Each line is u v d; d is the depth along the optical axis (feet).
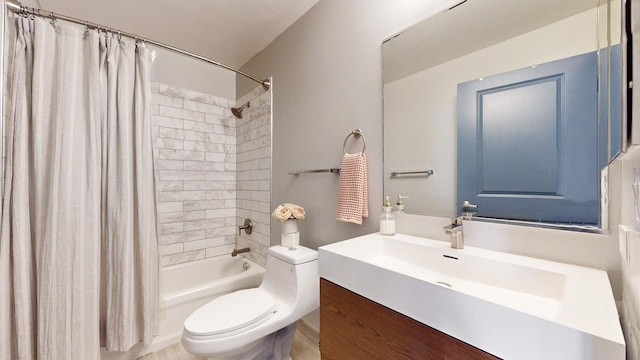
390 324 2.54
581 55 2.62
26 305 3.91
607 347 1.43
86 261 4.29
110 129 4.71
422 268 3.41
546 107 2.84
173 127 7.52
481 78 3.34
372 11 4.55
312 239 5.75
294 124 6.27
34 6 5.02
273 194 7.04
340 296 3.11
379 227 4.40
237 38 6.93
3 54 3.81
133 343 4.83
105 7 5.59
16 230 3.85
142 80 5.04
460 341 2.04
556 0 2.79
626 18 1.49
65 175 4.11
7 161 3.86
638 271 1.62
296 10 5.85
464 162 3.49
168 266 7.38
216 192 8.36
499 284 2.77
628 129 1.48
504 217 3.14
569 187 2.69
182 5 5.59
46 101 4.12
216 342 3.74
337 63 5.16
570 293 2.01
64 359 4.04
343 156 4.88
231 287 6.49
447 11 3.66
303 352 5.36
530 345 1.69
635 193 1.72
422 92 3.91
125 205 4.73
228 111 8.64
